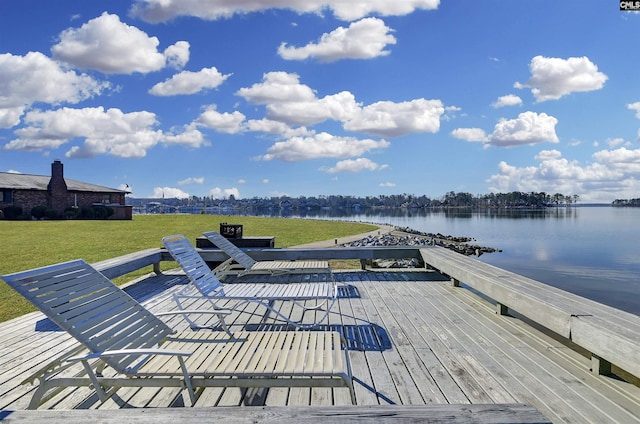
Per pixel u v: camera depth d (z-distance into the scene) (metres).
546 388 2.89
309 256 7.96
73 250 12.47
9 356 3.68
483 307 5.14
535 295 3.93
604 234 25.84
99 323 2.84
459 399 2.75
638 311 8.37
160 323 3.33
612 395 2.78
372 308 5.15
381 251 7.95
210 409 1.66
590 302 3.63
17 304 5.92
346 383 2.49
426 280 6.93
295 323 4.39
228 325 4.60
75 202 35.22
